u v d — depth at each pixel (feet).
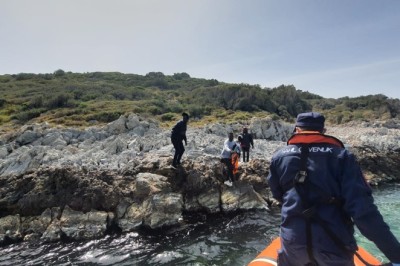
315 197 7.17
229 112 141.59
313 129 8.11
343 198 7.00
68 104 128.36
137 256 26.23
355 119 181.27
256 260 12.80
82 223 32.83
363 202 6.58
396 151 72.49
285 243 7.48
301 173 7.39
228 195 38.86
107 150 55.57
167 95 195.62
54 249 28.63
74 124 96.94
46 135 66.39
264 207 38.65
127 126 75.10
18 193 36.32
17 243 30.50
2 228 32.30
